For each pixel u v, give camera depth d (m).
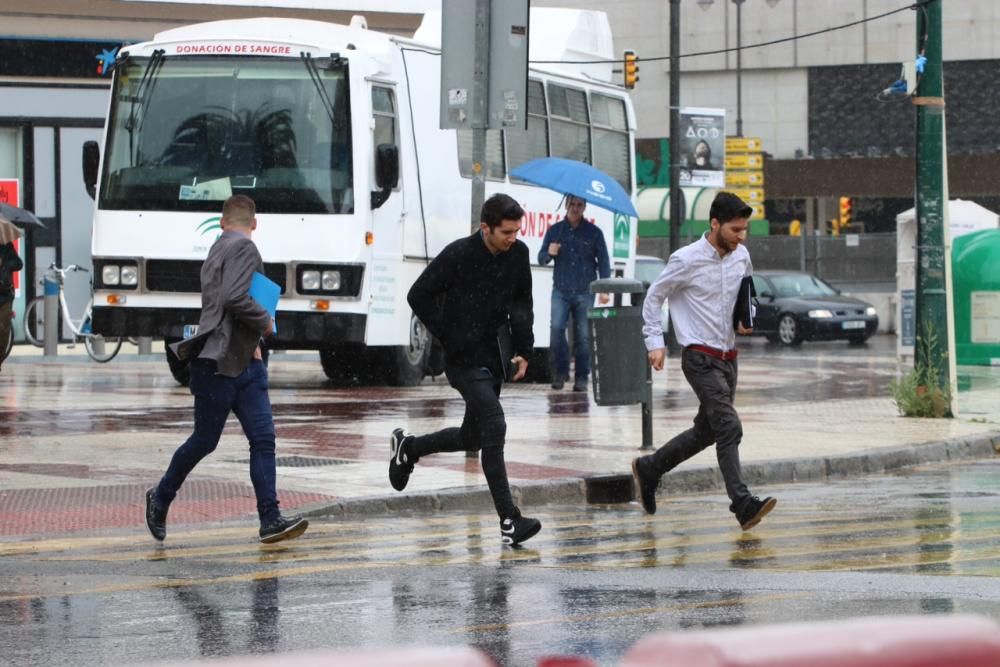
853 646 4.42
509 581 19.52
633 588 18.95
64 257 74.44
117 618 16.75
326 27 53.44
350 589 18.83
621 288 34.25
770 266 140.38
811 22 192.38
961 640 4.48
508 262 23.66
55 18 73.56
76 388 51.69
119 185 52.59
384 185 52.03
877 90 191.50
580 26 67.81
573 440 37.22
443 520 26.38
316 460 32.53
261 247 51.56
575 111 66.12
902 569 20.38
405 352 55.19
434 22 62.72
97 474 29.72
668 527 25.73
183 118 52.44
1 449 33.59
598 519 27.00
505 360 23.77
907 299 77.00
